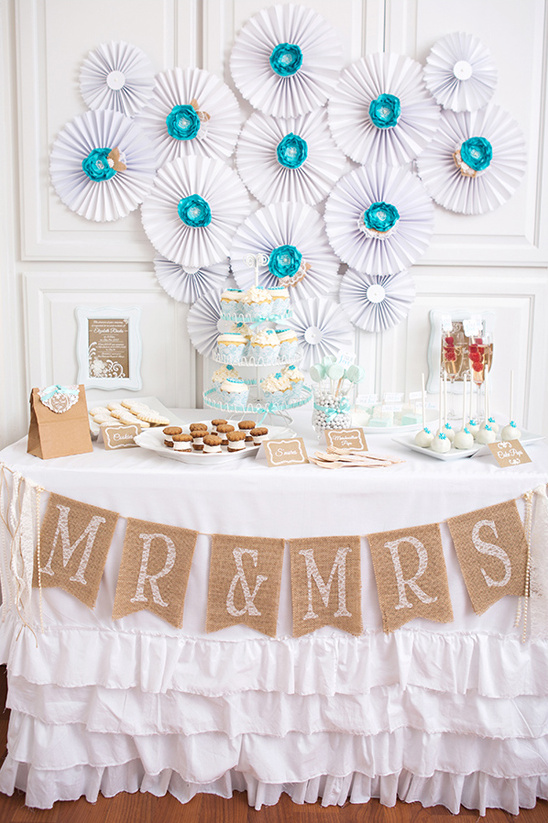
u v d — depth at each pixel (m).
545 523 1.47
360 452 1.62
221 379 1.82
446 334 1.93
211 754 1.51
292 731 1.52
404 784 1.56
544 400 2.12
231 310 1.83
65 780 1.53
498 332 2.09
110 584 1.49
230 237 2.04
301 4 1.95
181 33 1.97
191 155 1.98
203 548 1.48
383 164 1.97
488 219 2.05
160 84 1.96
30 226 2.04
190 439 1.55
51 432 1.59
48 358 2.11
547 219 2.04
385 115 1.94
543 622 1.48
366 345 2.11
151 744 1.52
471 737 1.51
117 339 2.09
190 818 1.49
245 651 1.49
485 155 1.96
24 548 1.48
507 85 1.98
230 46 1.97
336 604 1.48
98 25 1.96
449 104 1.94
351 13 1.95
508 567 1.49
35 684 1.52
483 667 1.48
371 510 1.47
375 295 2.02
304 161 1.96
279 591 1.47
